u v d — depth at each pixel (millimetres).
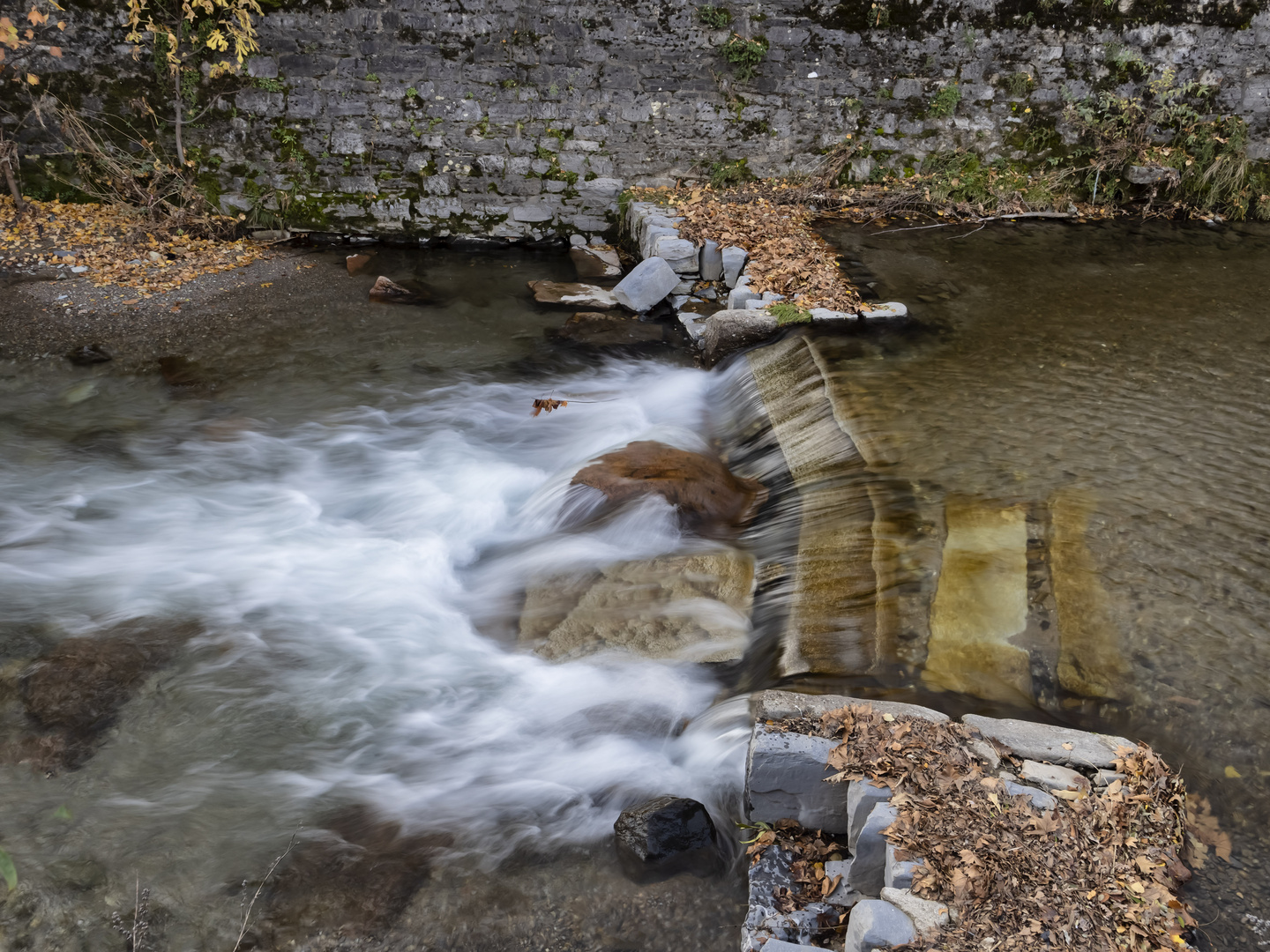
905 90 9789
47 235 8922
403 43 9195
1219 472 4984
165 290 8242
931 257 8539
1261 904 2732
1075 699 3529
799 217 9320
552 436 6406
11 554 4820
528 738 3814
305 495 5602
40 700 3832
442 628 4477
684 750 3705
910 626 3932
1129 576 4141
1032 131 10031
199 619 4422
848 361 6488
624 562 4836
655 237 8445
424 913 3045
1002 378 6176
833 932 2832
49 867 3125
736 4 9305
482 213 9898
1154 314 7285
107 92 9141
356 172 9656
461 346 7672
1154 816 2887
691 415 6676
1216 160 9914
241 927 2963
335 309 8180
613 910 3082
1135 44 9719
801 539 4727
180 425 6250
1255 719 3400
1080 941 2482
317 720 3848
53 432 6039
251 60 9148
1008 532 4473
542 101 9539
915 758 3037
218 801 3434
